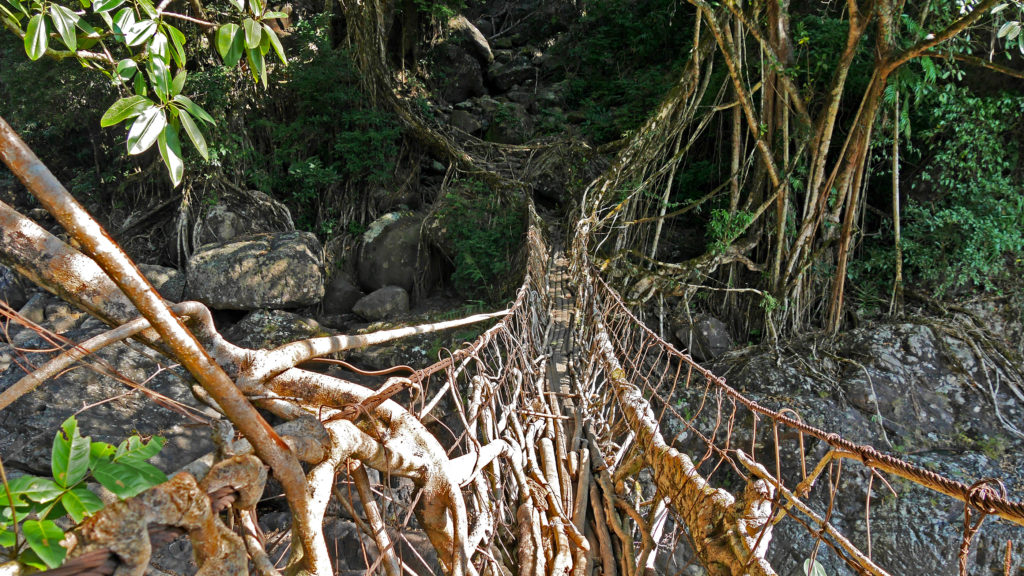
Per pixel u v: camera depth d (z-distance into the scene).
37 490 0.92
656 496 2.81
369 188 12.99
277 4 14.71
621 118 12.94
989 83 9.02
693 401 8.37
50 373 1.01
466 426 2.39
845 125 9.91
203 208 11.97
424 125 13.23
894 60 7.47
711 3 9.48
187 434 6.92
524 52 17.69
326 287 11.64
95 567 0.78
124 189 12.83
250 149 12.69
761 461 7.57
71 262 1.15
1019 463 7.34
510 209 11.45
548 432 3.96
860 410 8.07
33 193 0.76
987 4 6.30
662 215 10.19
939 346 8.61
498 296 10.59
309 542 1.27
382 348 9.72
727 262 9.70
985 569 6.36
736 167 9.82
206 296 10.53
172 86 1.39
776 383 8.48
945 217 8.99
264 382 1.52
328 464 1.40
